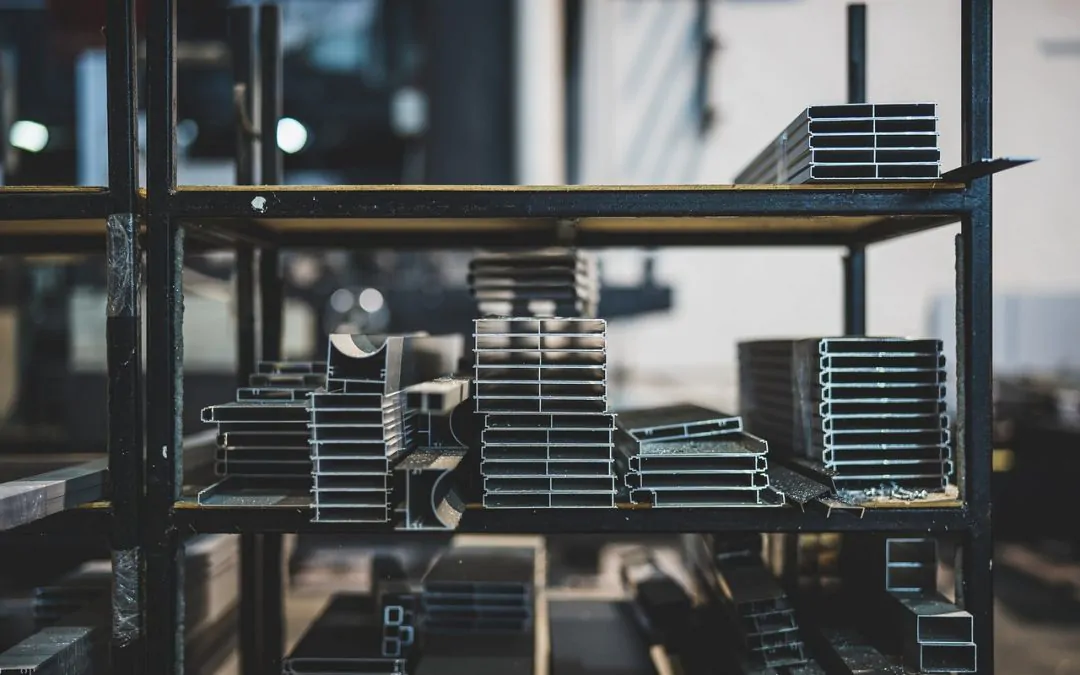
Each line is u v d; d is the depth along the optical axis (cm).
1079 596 352
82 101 419
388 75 554
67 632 177
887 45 484
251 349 231
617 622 243
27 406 454
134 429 160
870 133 155
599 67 506
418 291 372
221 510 161
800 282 514
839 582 204
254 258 231
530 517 161
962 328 159
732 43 512
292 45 539
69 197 158
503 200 159
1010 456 421
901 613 169
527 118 411
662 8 513
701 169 516
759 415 221
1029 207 511
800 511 159
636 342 519
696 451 161
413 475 156
